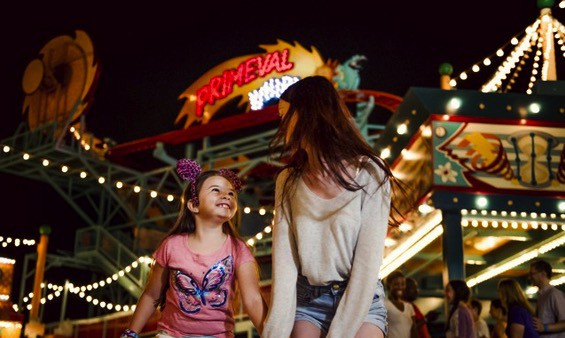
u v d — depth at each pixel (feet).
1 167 99.19
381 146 42.98
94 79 99.35
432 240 41.86
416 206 37.93
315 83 12.75
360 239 12.00
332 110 12.47
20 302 96.53
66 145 99.30
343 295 11.90
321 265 12.14
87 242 101.60
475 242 43.65
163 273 15.11
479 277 50.01
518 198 36.32
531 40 44.98
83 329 94.07
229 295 14.89
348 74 92.27
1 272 56.95
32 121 103.81
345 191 12.05
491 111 37.24
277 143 12.86
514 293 26.73
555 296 26.63
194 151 100.58
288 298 12.22
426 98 36.96
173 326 14.76
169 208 102.27
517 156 36.81
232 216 15.14
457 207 35.86
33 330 81.61
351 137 12.35
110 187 100.12
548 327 26.11
